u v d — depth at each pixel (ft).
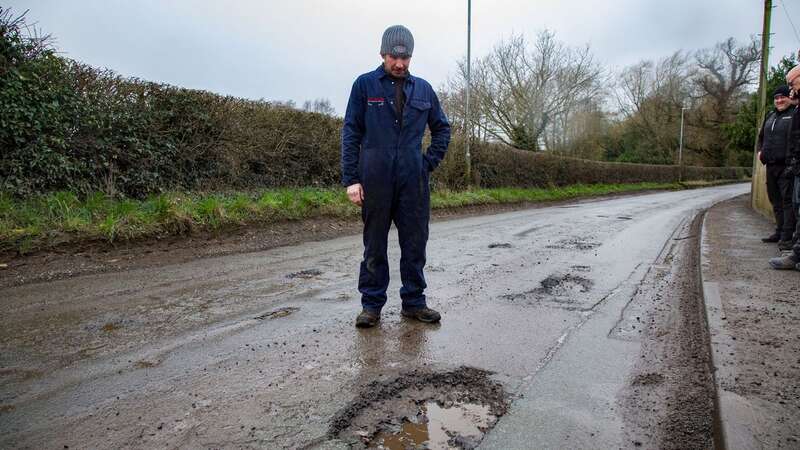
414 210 10.02
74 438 5.69
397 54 9.28
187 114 25.27
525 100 86.94
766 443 5.16
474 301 11.94
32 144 18.97
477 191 47.26
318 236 23.32
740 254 16.92
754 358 7.47
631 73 158.92
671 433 5.88
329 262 16.79
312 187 32.78
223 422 6.06
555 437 5.78
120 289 12.68
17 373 7.49
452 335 9.43
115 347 8.61
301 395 6.81
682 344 9.00
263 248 19.69
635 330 9.82
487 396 6.88
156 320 10.16
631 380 7.41
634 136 152.05
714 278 12.96
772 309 10.01
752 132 94.32
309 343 8.91
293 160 32.27
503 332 9.64
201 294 12.32
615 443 5.65
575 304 11.76
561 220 33.73
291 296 12.23
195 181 26.07
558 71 88.99
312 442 5.64
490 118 85.66
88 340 8.94
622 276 15.05
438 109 10.34
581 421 6.17
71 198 18.60
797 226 14.07
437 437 5.78
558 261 17.47
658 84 154.92
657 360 8.22
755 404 6.01
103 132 21.76
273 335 9.32
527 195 55.57
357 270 15.48
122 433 5.79
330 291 12.76
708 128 150.61
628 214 39.52
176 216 19.38
